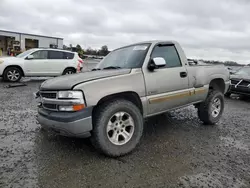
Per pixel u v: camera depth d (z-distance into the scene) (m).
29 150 3.36
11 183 2.48
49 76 11.89
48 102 3.10
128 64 3.75
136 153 3.35
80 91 2.85
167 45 4.12
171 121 5.19
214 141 3.96
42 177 2.62
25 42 35.31
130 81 3.30
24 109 5.89
